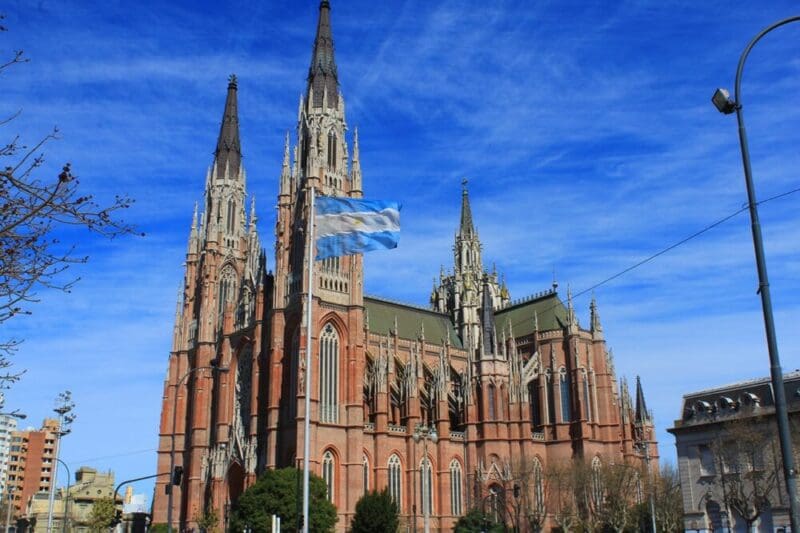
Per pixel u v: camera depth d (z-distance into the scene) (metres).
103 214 23.95
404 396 127.88
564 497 122.12
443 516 123.44
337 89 139.88
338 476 114.25
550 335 147.25
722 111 30.12
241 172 163.75
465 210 192.75
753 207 28.88
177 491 140.25
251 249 141.12
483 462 129.00
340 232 63.00
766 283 28.06
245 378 132.62
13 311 24.27
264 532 98.81
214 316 147.88
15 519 199.88
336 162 134.50
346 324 122.06
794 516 26.23
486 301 140.38
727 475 85.62
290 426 114.94
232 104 169.50
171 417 147.12
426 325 156.38
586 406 140.62
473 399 133.38
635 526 123.50
